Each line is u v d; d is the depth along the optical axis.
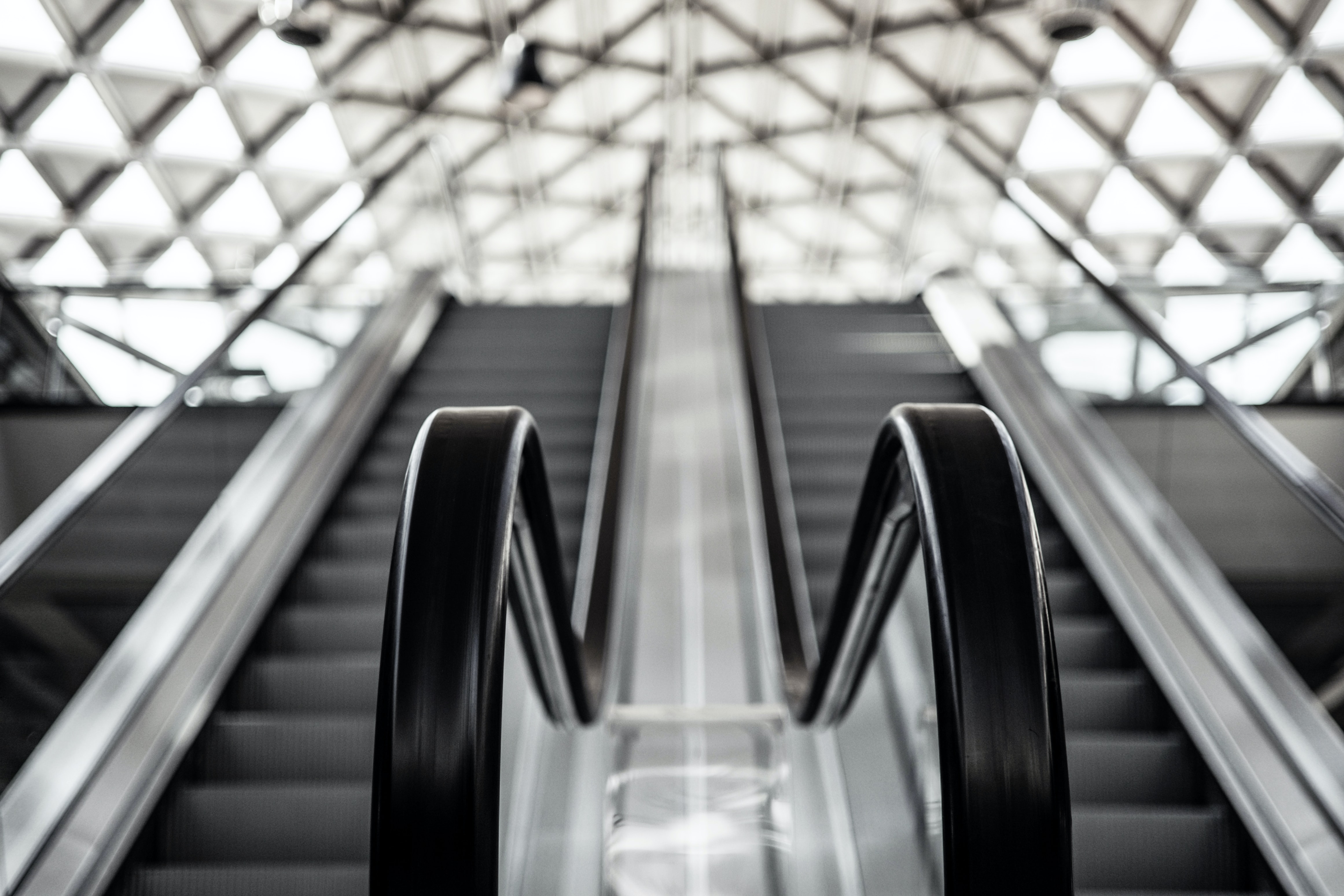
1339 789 3.08
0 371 6.27
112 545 3.72
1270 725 3.36
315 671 4.04
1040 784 1.48
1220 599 3.86
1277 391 5.89
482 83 17.06
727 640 4.77
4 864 2.87
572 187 19.89
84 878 2.91
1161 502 4.44
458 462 1.75
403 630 1.55
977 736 1.49
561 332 8.41
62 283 6.34
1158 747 3.47
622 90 17.94
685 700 4.41
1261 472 3.83
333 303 6.64
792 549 5.21
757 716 3.95
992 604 1.57
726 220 9.11
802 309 8.51
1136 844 3.10
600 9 16.38
